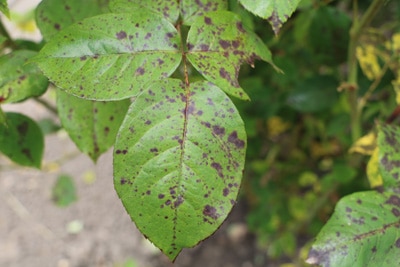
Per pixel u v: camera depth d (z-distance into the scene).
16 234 0.72
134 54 0.24
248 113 0.49
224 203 0.24
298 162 0.58
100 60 0.24
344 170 0.45
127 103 0.30
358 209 0.26
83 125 0.30
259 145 0.56
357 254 0.25
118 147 0.24
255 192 0.57
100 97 0.24
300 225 0.57
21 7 0.78
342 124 0.44
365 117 0.42
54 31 0.30
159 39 0.25
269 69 0.47
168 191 0.24
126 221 0.73
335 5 0.42
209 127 0.24
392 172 0.27
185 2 0.26
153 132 0.24
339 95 0.43
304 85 0.44
